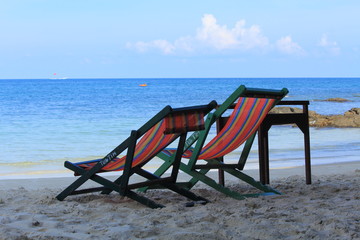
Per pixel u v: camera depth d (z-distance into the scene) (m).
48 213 4.07
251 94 4.47
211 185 4.83
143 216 3.91
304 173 7.36
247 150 5.17
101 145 12.41
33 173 8.07
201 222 3.58
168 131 4.02
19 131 15.85
